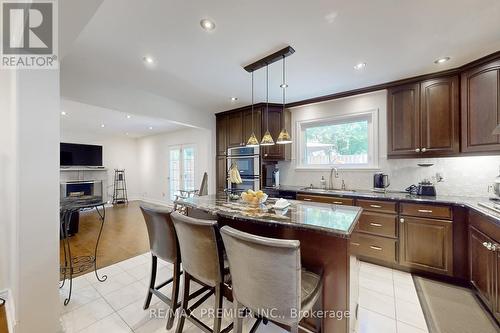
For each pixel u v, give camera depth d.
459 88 2.52
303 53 2.24
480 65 2.31
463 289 2.23
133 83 3.05
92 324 1.77
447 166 2.80
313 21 1.75
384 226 2.68
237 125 4.33
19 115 1.48
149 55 2.29
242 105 4.14
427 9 1.60
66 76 2.61
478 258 1.99
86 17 1.35
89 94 2.79
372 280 2.42
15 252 1.56
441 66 2.50
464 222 2.26
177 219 1.51
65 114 4.57
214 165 4.71
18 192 1.48
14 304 1.67
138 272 2.62
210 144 4.66
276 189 3.60
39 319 1.56
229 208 1.93
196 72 2.70
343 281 1.37
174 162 6.84
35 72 1.56
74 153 6.44
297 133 4.07
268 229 1.72
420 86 2.77
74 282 2.39
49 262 1.61
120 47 2.13
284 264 1.06
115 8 1.59
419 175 2.99
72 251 3.22
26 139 1.51
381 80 2.92
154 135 7.52
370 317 1.83
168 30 1.86
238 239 1.16
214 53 2.24
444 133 2.60
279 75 2.78
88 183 6.67
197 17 1.70
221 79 2.91
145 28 1.83
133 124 5.65
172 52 2.22
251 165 4.03
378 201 2.72
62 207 2.08
